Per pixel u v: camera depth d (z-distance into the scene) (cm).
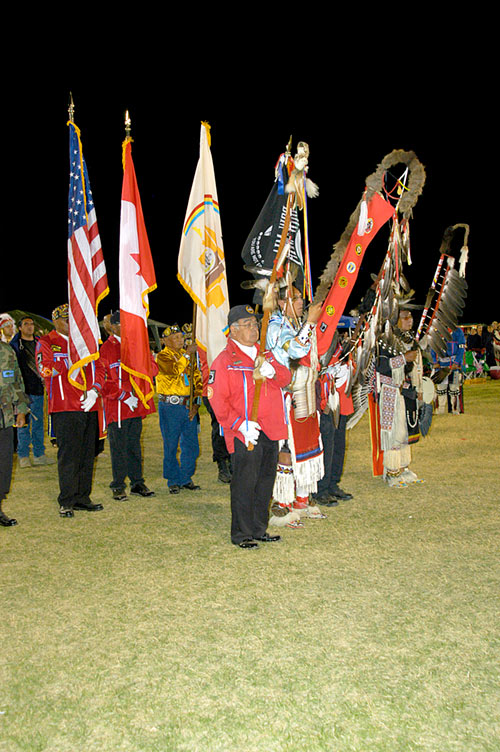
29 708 292
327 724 276
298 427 549
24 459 833
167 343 700
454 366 1229
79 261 615
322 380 592
